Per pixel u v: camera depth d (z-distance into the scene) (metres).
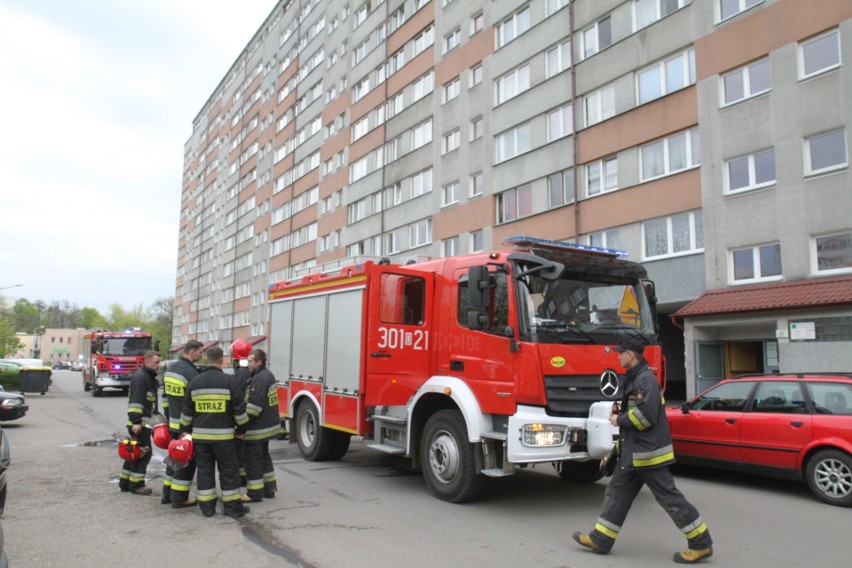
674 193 17.92
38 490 7.48
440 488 7.07
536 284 6.64
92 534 5.63
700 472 9.43
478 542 5.48
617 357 6.80
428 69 30.42
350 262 9.16
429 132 30.22
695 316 16.02
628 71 19.70
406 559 5.00
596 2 21.05
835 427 7.20
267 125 52.81
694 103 17.59
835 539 5.72
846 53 14.34
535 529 5.92
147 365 7.39
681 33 18.09
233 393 6.39
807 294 13.88
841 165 14.28
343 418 8.70
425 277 7.88
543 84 23.02
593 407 6.39
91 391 31.48
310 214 43.44
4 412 14.10
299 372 10.09
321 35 43.59
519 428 6.19
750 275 16.00
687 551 5.00
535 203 23.02
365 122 36.78
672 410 9.17
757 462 7.94
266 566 4.81
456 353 7.24
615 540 5.53
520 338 6.42
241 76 60.28
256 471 6.98
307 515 6.40
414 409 7.61
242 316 55.16
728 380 8.71
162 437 6.72
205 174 71.00
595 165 20.81
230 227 60.53
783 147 15.35
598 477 7.95
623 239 19.56
